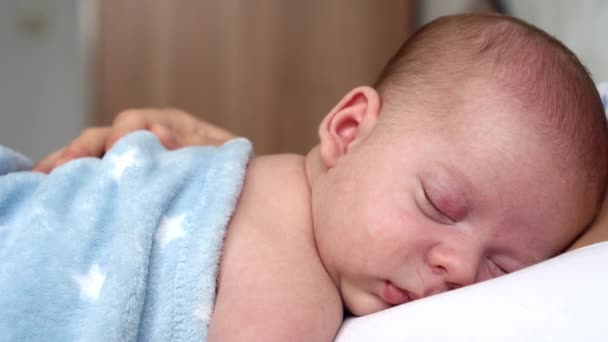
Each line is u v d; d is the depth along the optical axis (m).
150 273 0.64
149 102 2.43
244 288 0.63
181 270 0.63
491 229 0.71
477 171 0.71
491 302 0.51
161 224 0.68
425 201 0.72
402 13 2.61
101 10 2.39
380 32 2.60
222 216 0.69
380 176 0.75
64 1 2.96
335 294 0.68
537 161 0.72
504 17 0.89
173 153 0.80
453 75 0.80
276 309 0.61
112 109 2.40
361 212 0.73
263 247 0.68
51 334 0.58
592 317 0.46
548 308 0.48
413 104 0.80
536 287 0.51
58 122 3.00
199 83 2.48
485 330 0.49
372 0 2.60
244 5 2.51
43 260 0.62
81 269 0.63
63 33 2.96
